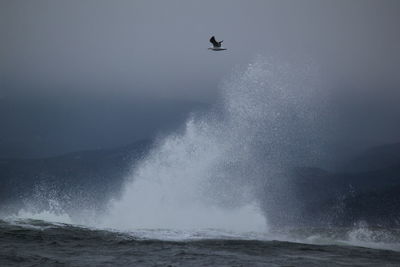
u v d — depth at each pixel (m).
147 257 109.56
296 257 118.06
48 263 99.62
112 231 146.75
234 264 104.56
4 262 99.12
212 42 121.12
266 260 111.44
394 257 126.94
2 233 132.50
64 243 124.12
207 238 142.62
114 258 107.50
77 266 97.69
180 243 131.12
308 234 171.25
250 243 136.50
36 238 128.62
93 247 120.62
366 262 116.12
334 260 116.62
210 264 103.50
